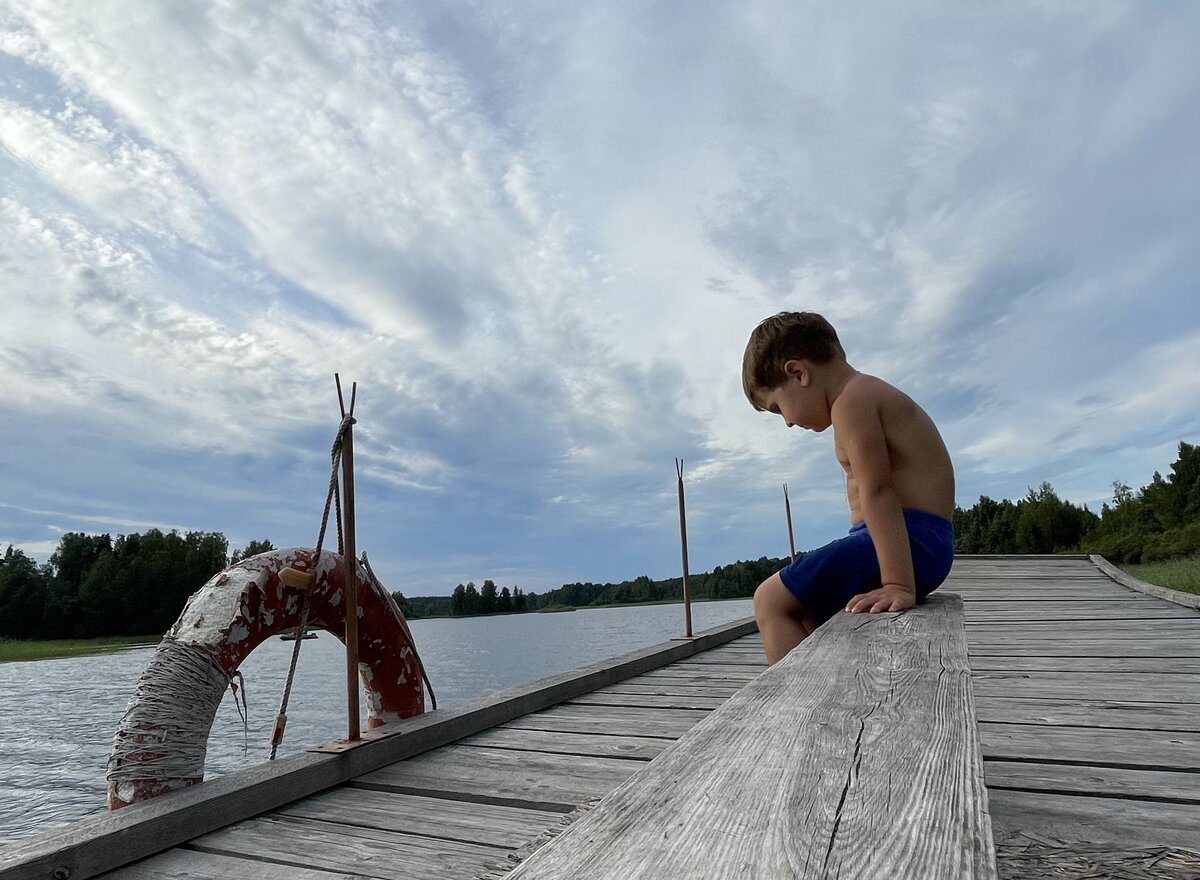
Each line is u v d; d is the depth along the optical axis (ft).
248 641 8.29
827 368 6.89
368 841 5.33
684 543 15.64
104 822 5.24
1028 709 7.23
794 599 6.41
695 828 1.77
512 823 5.57
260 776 6.11
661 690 10.78
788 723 2.64
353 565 7.45
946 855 1.59
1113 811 4.57
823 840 1.69
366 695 10.52
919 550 6.06
